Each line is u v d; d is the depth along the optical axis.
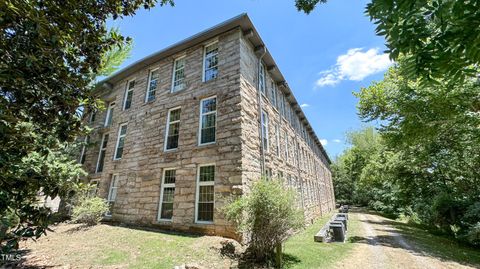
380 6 1.92
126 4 2.94
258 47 10.65
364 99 12.62
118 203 10.73
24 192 2.34
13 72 1.98
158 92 11.39
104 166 12.27
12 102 2.15
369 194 33.31
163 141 10.17
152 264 5.28
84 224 9.66
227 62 9.41
